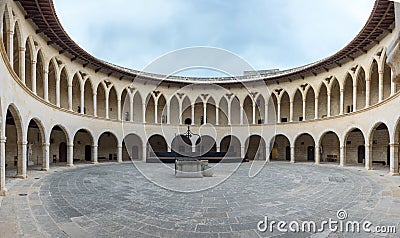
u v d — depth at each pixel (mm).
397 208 9625
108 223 7988
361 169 23516
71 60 27109
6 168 22469
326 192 12781
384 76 26469
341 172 21406
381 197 11430
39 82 27203
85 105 34094
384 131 28438
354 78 26328
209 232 7324
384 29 20844
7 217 8344
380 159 28781
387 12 18656
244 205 10219
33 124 26453
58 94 24797
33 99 18875
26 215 8586
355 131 31281
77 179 16766
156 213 9078
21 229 7316
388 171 21609
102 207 9797
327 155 34469
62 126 24875
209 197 11609
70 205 10008
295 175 19547
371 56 23734
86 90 34188
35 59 20625
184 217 8641
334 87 32812
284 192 12789
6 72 12500
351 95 30891
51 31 21453
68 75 26719
